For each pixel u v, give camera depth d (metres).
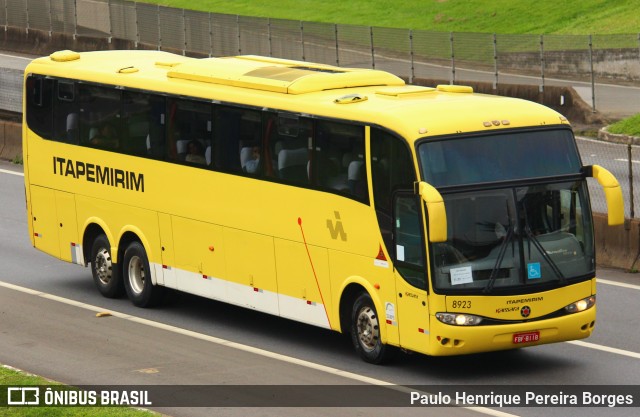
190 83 28.27
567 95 65.94
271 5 135.50
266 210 26.12
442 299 22.16
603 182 22.92
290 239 25.59
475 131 22.84
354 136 23.88
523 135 23.12
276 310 26.27
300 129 25.16
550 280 22.69
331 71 26.86
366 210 23.64
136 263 29.97
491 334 22.30
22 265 34.66
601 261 33.12
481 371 23.58
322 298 25.02
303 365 24.25
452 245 22.25
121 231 30.14
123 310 29.55
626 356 24.58
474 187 22.44
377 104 24.05
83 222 31.38
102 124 30.52
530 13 109.25
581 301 23.05
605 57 76.25
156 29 92.38
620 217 22.89
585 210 23.25
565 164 23.27
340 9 128.88
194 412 20.86
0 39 101.25
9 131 52.44
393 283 23.12
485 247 22.38
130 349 25.70
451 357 24.75
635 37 76.25
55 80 31.92
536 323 22.55
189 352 25.42
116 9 94.94
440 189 22.28
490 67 78.75
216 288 27.72
